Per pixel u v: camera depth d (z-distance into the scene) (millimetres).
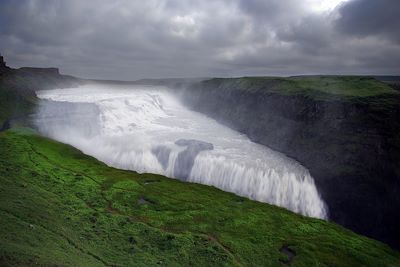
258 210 73188
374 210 90938
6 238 42156
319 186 100688
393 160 94625
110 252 48375
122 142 121625
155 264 47125
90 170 87750
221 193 83125
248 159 110938
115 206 67375
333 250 59094
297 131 125562
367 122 106125
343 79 147500
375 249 62188
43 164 85562
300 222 69438
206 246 54969
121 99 169750
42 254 39562
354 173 97812
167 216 65438
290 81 156750
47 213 56250
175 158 109500
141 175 90188
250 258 53438
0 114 138750
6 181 68812
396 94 113938
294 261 54375
